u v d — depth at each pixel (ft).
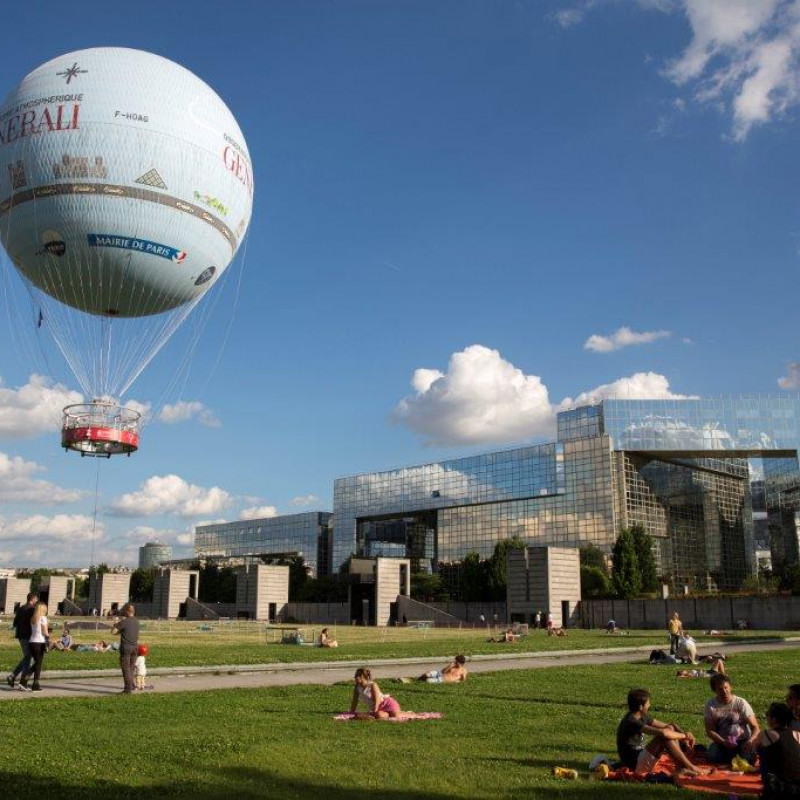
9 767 44.93
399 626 323.78
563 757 49.34
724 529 540.52
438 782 42.39
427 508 587.68
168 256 150.00
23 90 143.54
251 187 165.58
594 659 138.92
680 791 40.78
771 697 79.61
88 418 159.33
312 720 62.80
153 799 38.73
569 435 509.35
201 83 155.22
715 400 487.61
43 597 460.14
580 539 488.02
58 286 154.51
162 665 110.32
